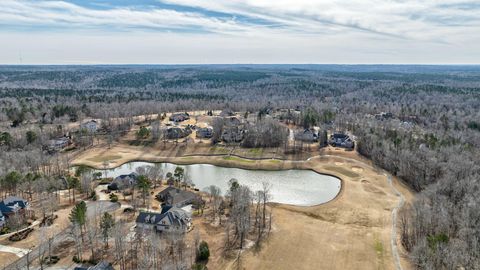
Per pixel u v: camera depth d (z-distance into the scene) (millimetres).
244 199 96000
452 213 88750
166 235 84812
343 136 185500
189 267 74062
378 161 155125
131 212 100375
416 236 83188
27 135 168875
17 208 96688
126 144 183500
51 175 126938
